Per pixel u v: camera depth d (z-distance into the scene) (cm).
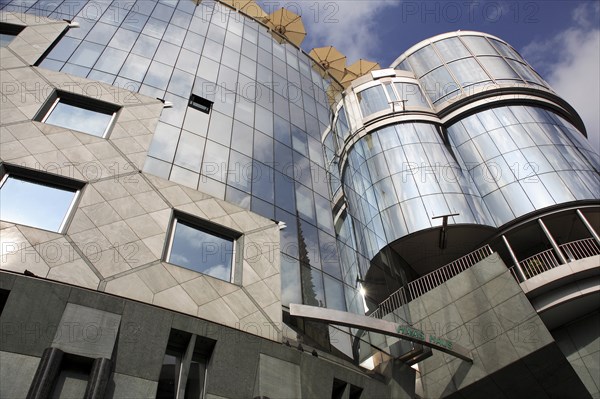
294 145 2530
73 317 1113
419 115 3048
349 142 3070
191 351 1238
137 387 1098
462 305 1983
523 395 1712
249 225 1761
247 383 1269
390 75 3366
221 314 1399
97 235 1374
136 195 1566
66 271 1246
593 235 2183
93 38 2283
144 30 2528
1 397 956
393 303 2169
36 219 1366
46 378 980
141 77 2194
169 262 1460
